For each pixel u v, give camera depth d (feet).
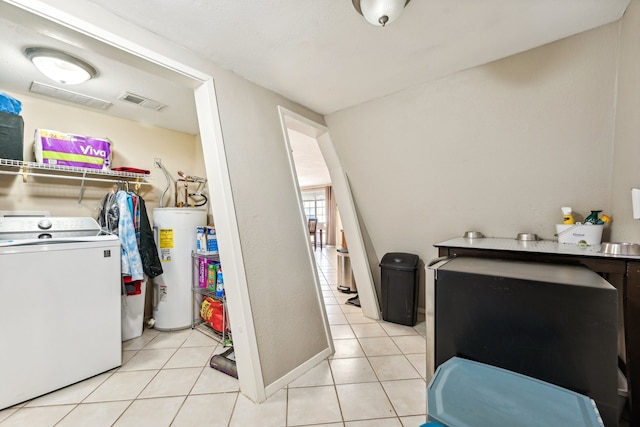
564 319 2.92
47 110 6.96
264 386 5.02
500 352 3.25
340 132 8.29
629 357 3.78
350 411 4.66
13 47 4.78
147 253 7.55
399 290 8.51
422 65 5.54
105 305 5.91
